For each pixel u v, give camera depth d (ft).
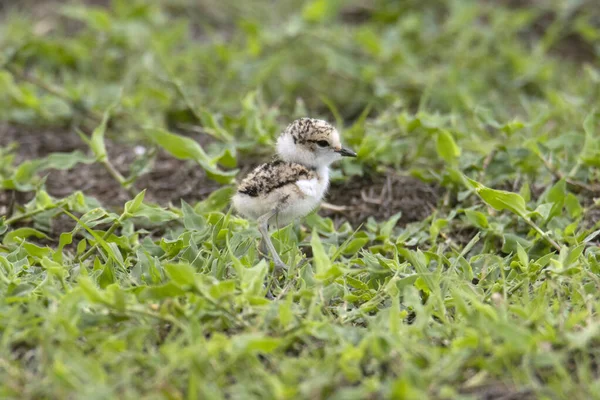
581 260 32.22
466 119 48.11
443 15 61.67
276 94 52.85
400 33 57.77
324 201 40.50
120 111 49.08
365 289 31.35
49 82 52.08
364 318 29.63
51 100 49.08
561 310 28.78
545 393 25.64
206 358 25.68
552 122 47.75
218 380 25.58
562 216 37.01
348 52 56.03
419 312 27.84
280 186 34.60
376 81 51.60
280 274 32.63
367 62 55.21
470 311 28.12
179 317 27.91
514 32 59.41
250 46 54.34
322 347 27.66
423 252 33.17
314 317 28.55
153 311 28.12
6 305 28.73
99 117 49.32
